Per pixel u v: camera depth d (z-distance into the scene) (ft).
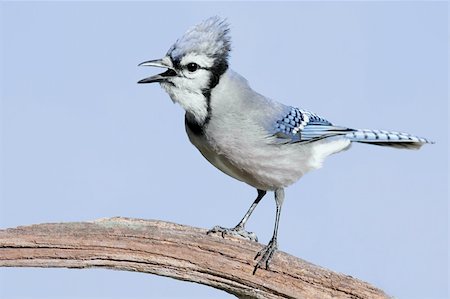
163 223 35.96
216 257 35.14
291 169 38.93
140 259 34.99
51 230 34.81
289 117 39.14
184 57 36.73
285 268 35.14
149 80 37.27
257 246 35.70
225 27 37.35
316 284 34.91
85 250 34.76
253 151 37.68
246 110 37.68
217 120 37.17
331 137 40.78
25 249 34.58
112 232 35.06
